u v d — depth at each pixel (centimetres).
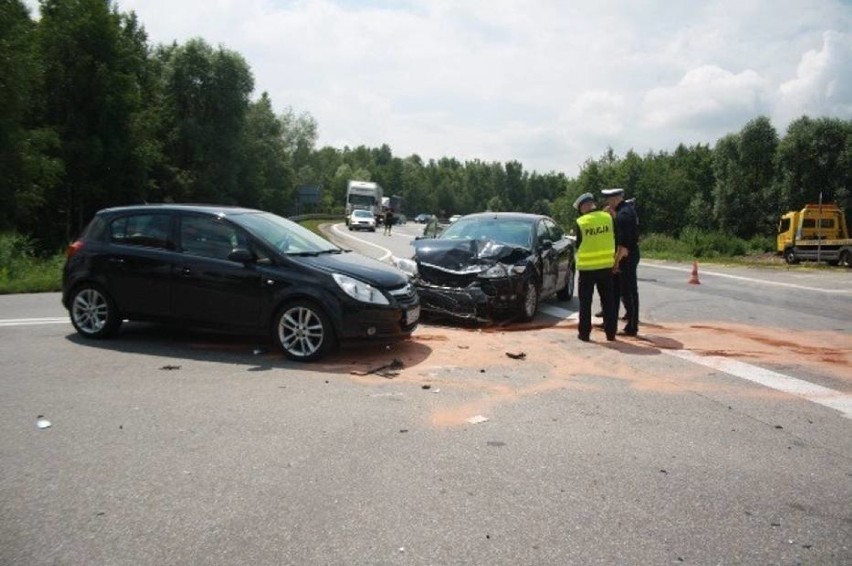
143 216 766
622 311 1102
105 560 295
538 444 446
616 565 296
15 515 336
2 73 2780
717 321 1023
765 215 4562
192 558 297
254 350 720
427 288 895
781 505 360
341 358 693
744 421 504
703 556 305
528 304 929
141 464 402
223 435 453
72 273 771
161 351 715
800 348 801
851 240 2672
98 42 3534
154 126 3872
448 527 329
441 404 533
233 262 708
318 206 9412
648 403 548
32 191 2936
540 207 16900
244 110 5450
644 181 5366
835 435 475
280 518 335
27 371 621
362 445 438
